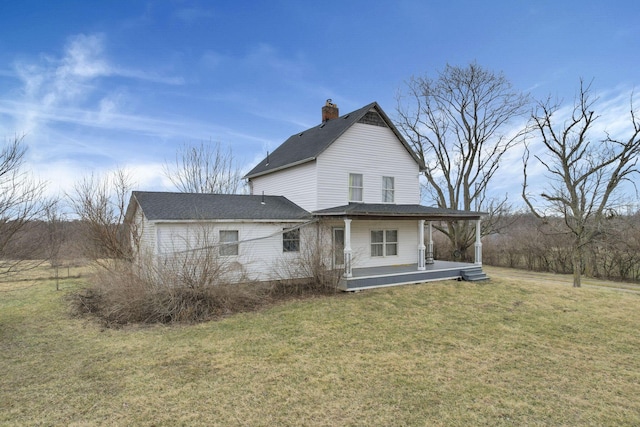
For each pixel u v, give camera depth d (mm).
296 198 17000
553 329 9203
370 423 4711
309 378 6129
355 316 10281
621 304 12062
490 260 33031
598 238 21438
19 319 10242
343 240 16609
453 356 7234
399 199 18031
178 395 5496
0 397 5434
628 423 4766
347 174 16500
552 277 24438
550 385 5930
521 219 31688
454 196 29531
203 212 13320
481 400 5371
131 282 10352
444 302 12102
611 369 6648
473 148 28188
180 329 9039
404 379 6105
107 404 5203
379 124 17609
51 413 4949
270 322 9648
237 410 5039
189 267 10844
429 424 4695
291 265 14352
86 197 15977
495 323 9695
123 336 8500
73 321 9938
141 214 14578
